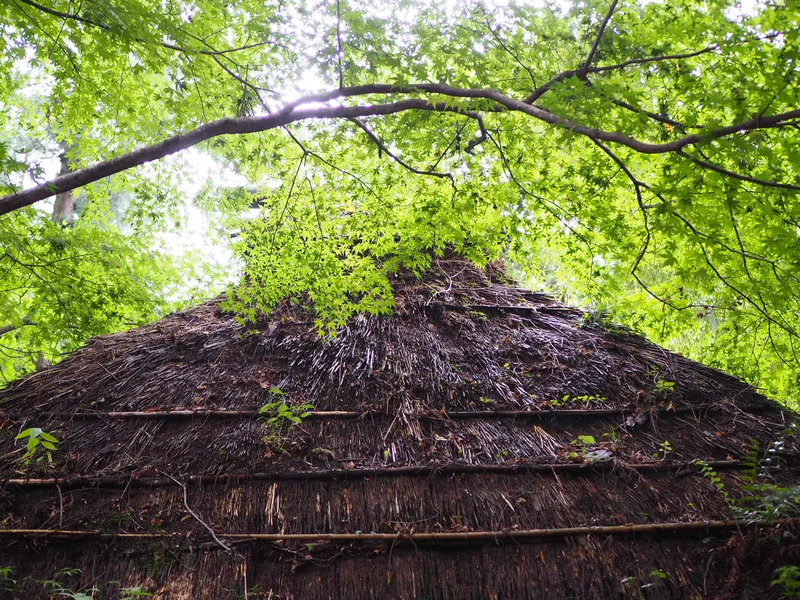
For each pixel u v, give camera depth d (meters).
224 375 4.29
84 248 6.91
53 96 5.45
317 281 4.58
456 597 3.15
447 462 3.62
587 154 4.54
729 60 3.55
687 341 7.82
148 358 4.48
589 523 3.38
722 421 4.05
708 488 3.56
